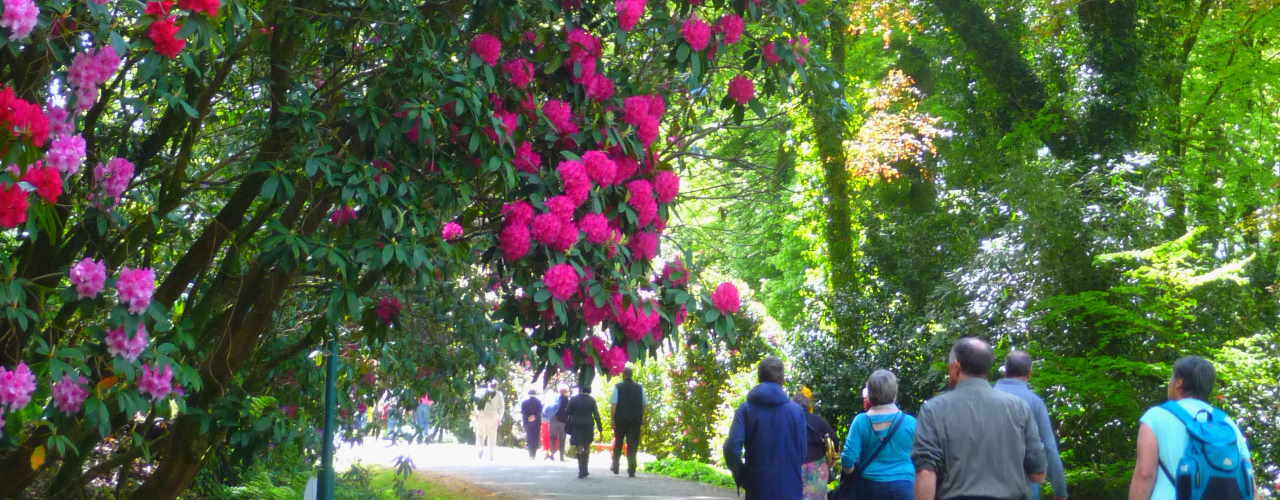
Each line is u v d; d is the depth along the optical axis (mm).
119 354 4516
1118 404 12570
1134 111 16375
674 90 7082
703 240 10383
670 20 6031
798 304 29625
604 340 5867
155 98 5098
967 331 13758
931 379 14773
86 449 5625
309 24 5484
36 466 4613
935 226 18438
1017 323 13297
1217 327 12797
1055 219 13438
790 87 6859
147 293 4406
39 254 5176
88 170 5426
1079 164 15844
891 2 19125
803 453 7941
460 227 5746
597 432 25734
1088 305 12391
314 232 5664
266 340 7320
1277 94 22297
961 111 18953
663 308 5812
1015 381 7730
